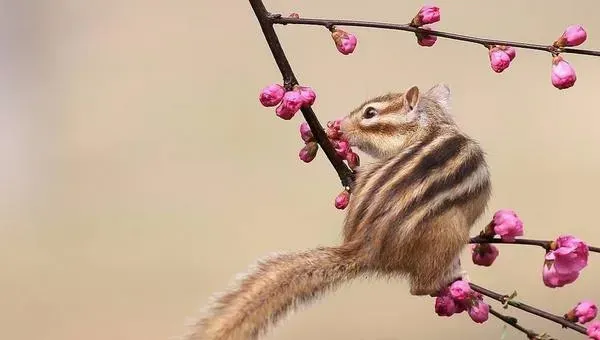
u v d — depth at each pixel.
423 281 3.44
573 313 3.40
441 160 3.46
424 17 3.41
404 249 3.43
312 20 3.41
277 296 3.41
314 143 3.46
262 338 3.40
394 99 3.54
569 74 3.40
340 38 3.41
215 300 3.41
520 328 3.41
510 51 3.41
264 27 3.41
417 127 3.52
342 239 3.45
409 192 3.44
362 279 3.43
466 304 3.41
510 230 3.41
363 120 3.53
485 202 3.47
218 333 3.40
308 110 3.45
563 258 3.40
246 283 3.41
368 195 3.45
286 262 3.42
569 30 3.40
